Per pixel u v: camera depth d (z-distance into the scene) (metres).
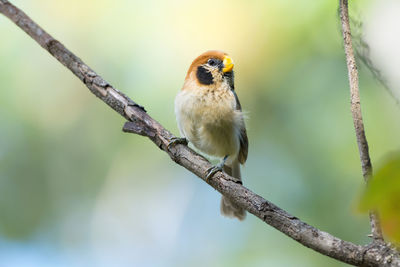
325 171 10.00
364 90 9.60
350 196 9.60
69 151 11.55
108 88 6.47
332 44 10.28
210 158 9.17
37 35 6.54
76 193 11.59
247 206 5.23
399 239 1.90
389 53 6.98
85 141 11.68
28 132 11.30
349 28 4.49
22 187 11.17
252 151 10.83
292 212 10.03
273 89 10.72
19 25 6.62
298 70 10.59
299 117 10.49
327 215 9.66
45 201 11.33
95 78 6.47
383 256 3.94
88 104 11.69
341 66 10.22
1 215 10.96
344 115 10.09
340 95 10.20
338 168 9.90
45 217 11.26
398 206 1.82
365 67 4.43
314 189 10.00
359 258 4.05
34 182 11.25
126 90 10.96
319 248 4.34
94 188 11.67
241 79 10.81
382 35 7.56
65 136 11.57
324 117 10.26
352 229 9.31
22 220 11.09
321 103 10.33
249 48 10.83
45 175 11.37
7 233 10.95
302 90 10.53
